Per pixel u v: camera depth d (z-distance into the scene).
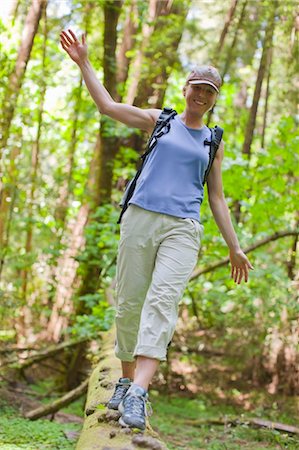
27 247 14.05
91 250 11.41
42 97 12.77
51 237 14.15
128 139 13.34
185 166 3.93
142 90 13.41
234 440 8.16
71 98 14.74
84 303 12.23
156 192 3.89
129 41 13.79
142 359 3.71
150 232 3.89
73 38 4.09
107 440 3.57
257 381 13.20
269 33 12.98
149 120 4.12
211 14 14.07
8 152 12.03
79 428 8.07
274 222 10.73
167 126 3.98
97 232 12.16
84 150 16.95
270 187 10.34
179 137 3.95
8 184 11.55
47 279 14.48
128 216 3.96
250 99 18.59
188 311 13.91
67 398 8.45
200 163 3.95
